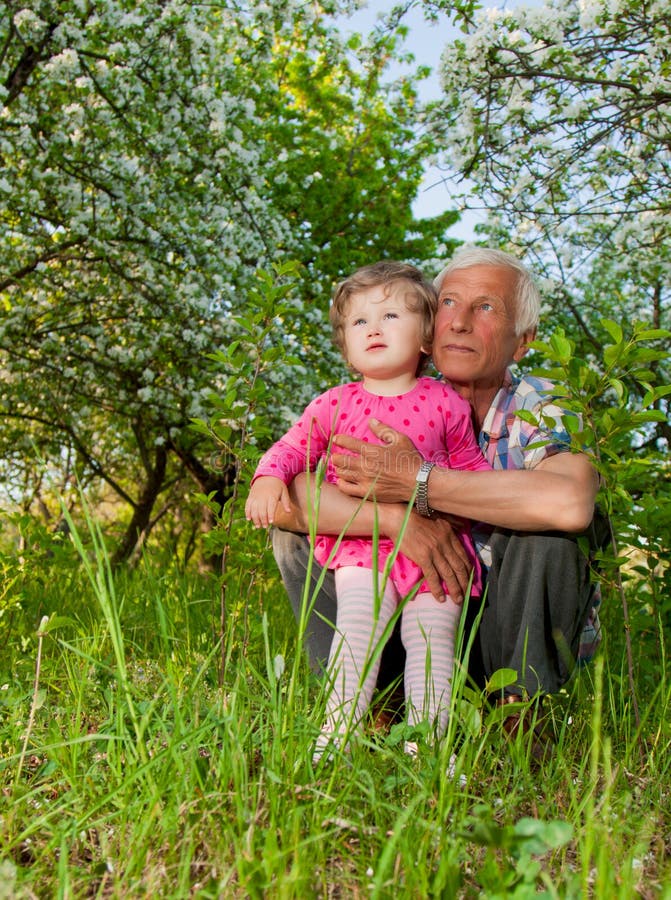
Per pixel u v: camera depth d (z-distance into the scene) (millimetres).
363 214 15141
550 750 2150
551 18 4828
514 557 2301
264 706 1916
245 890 1365
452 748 1757
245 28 8359
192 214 8195
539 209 5680
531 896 1158
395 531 2311
